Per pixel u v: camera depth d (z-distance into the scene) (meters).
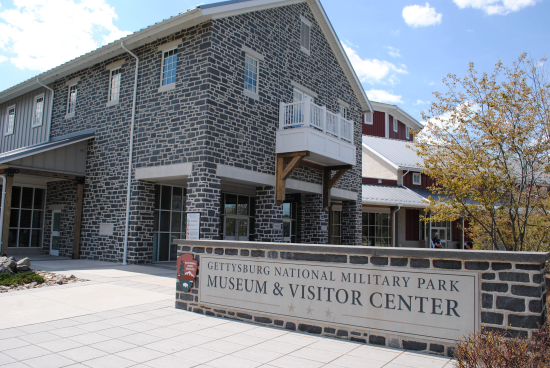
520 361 3.85
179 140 12.89
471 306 4.91
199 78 12.62
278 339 5.68
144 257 13.98
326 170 17.16
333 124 15.48
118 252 14.23
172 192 15.79
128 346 5.27
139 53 14.67
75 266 12.91
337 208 23.19
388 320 5.41
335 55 18.77
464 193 10.20
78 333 5.80
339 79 19.03
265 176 14.15
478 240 13.67
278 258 6.42
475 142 10.00
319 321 5.92
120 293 8.71
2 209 13.57
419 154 10.91
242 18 13.70
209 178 12.20
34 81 18.42
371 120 34.31
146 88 14.23
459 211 10.41
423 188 26.88
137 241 13.82
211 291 7.09
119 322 6.46
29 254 17.41
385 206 23.72
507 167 9.91
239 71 13.49
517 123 9.58
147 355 4.94
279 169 14.38
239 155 13.23
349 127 16.70
